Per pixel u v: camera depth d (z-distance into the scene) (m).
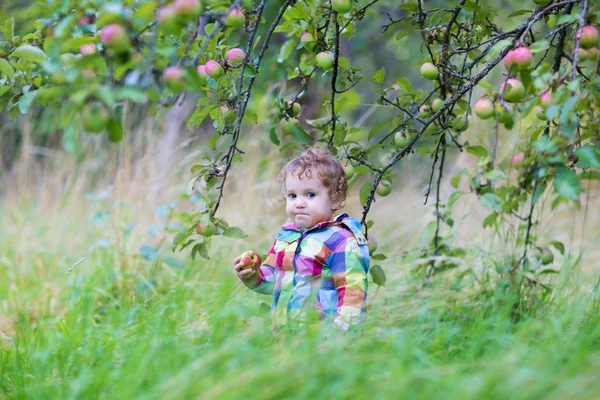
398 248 5.56
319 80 7.26
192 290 4.64
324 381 2.40
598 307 3.69
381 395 2.29
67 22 2.45
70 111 2.29
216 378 2.50
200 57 3.37
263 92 7.54
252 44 3.43
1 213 6.57
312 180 3.37
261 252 5.35
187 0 2.32
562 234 5.85
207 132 8.37
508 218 5.89
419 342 3.00
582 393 2.21
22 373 3.12
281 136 6.45
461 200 6.12
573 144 3.09
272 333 3.04
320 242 3.32
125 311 4.12
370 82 11.70
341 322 3.09
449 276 4.46
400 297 3.85
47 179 6.63
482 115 2.94
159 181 5.99
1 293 4.72
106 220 5.70
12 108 3.55
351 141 3.79
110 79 2.99
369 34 8.75
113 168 6.61
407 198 7.17
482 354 3.06
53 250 5.47
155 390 2.45
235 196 6.29
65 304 4.36
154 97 2.39
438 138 3.73
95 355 3.10
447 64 3.77
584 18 2.76
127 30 2.37
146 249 4.69
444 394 2.28
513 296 3.85
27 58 3.18
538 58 4.28
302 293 3.24
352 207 7.29
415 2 3.74
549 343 2.94
